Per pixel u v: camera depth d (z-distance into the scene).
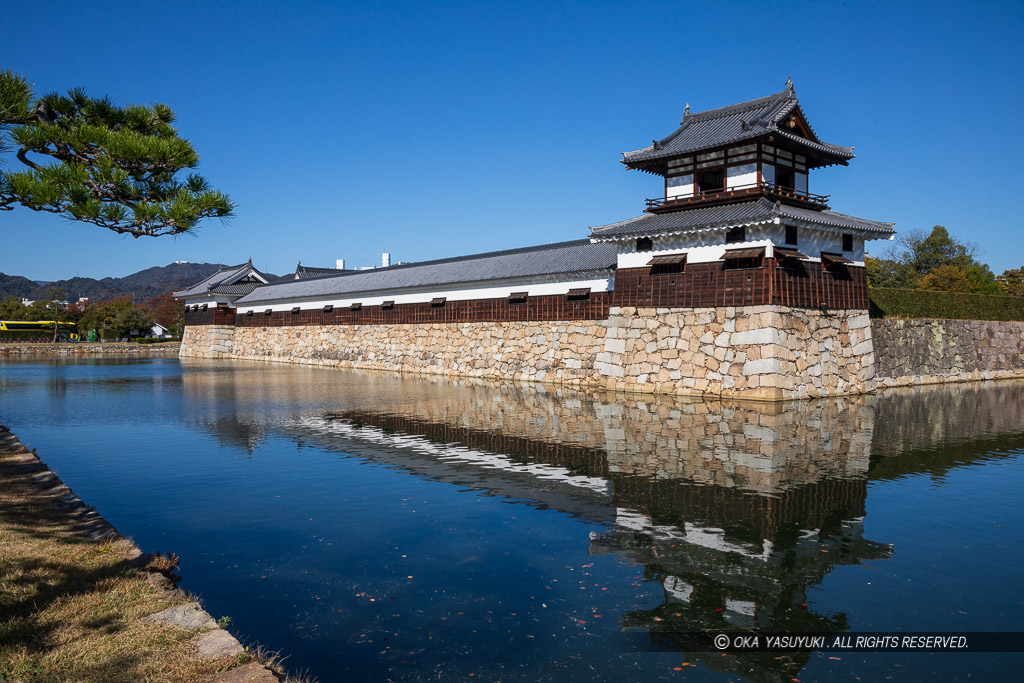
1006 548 7.90
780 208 20.95
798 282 22.44
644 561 7.48
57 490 9.24
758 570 7.21
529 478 11.27
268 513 9.32
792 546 7.94
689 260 23.86
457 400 22.81
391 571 7.19
